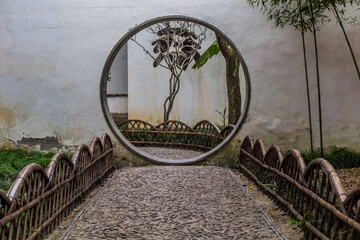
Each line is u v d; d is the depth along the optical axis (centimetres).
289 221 352
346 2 585
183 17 599
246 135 609
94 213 376
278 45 596
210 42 1085
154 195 445
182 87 1142
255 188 484
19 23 614
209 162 622
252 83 601
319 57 597
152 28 1095
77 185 407
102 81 609
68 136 618
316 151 604
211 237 316
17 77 619
